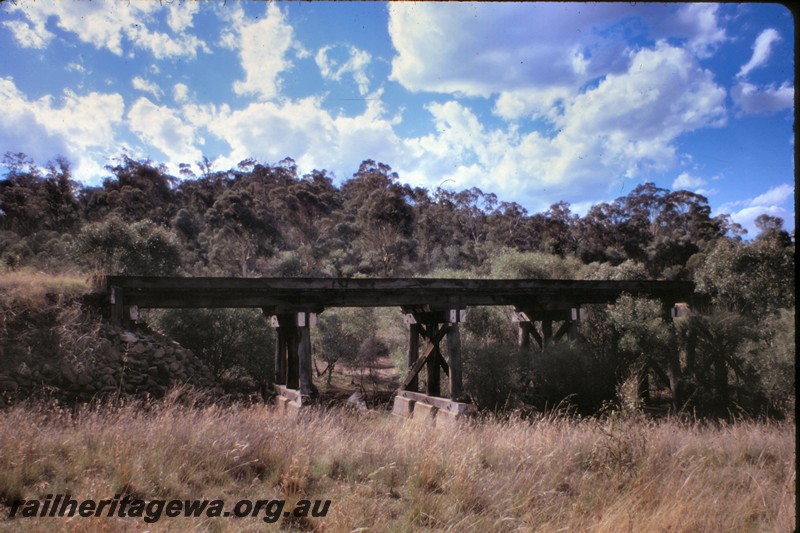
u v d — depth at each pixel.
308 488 4.24
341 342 25.33
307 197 58.44
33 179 46.19
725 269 20.27
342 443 5.26
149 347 11.26
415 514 3.79
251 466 4.55
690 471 4.89
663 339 17.77
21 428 4.74
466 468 4.48
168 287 12.02
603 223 57.03
